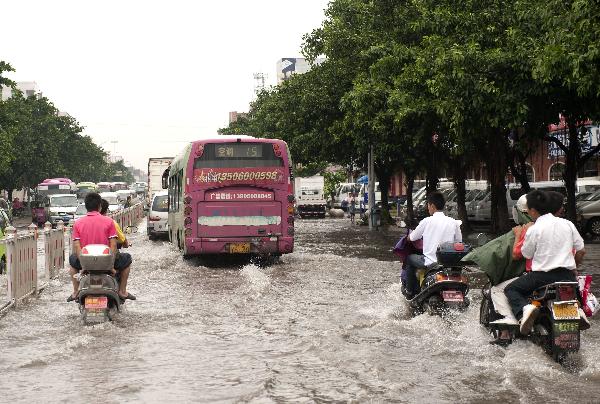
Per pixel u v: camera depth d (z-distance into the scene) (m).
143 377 7.46
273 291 14.30
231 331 10.08
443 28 24.22
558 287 7.58
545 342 7.93
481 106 21.91
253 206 20.31
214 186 20.19
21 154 71.69
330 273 17.61
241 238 20.23
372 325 10.30
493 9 23.81
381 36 31.86
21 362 8.18
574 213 28.88
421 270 11.01
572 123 27.11
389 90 28.50
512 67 21.11
